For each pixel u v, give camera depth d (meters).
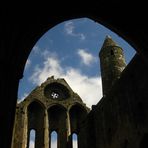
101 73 29.55
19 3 7.93
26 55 8.06
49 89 37.66
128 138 19.67
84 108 36.34
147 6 9.13
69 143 33.75
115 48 30.53
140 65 19.45
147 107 18.00
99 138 24.44
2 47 7.41
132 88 20.20
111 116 22.86
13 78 7.66
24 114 33.06
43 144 32.75
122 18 9.26
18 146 30.09
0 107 6.97
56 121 36.50
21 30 7.99
